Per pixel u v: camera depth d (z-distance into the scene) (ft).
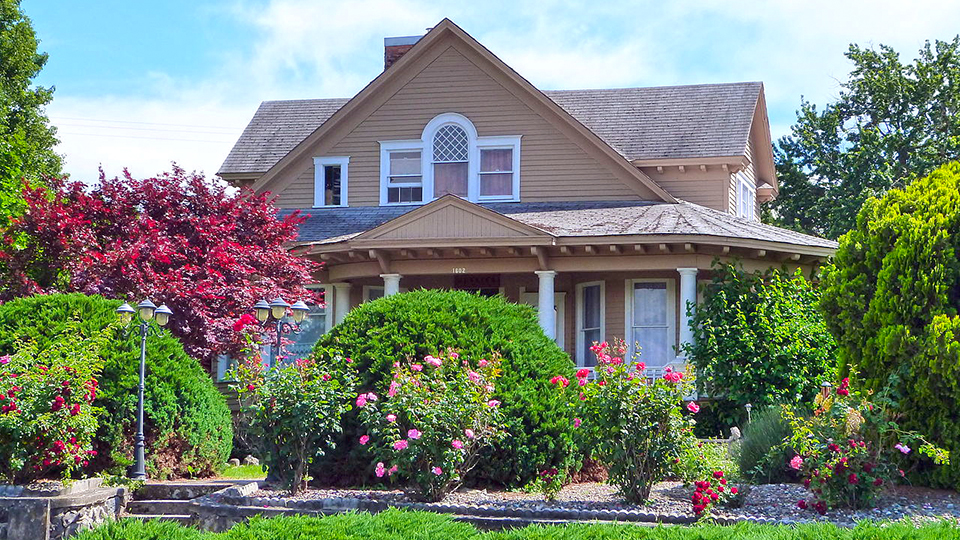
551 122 73.97
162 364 41.55
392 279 66.44
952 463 34.71
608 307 68.80
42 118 112.68
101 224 62.49
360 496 35.01
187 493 38.22
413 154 75.97
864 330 37.52
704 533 25.94
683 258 62.85
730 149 75.25
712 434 60.85
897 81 118.52
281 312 41.86
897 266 36.68
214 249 59.00
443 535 26.99
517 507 32.86
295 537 26.71
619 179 72.95
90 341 38.58
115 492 37.06
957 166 38.37
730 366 60.44
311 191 77.25
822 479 32.30
